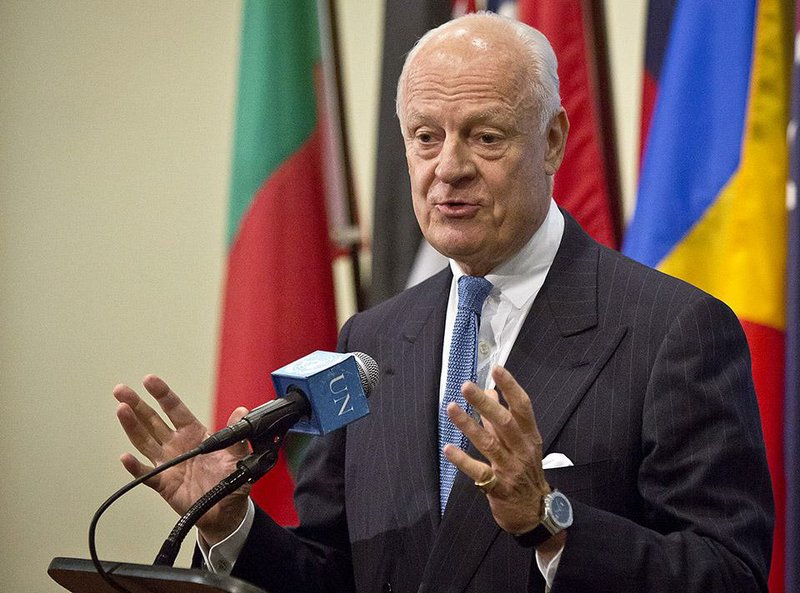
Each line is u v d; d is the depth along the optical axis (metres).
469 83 4.26
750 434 4.07
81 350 10.14
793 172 6.38
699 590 3.69
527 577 3.98
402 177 7.41
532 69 4.34
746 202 6.63
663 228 6.75
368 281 8.92
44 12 10.31
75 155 10.22
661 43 7.52
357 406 3.91
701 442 3.99
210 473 4.03
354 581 4.76
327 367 3.86
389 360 4.75
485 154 4.29
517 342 4.41
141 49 10.09
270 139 7.73
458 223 4.33
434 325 4.72
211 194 9.88
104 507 3.40
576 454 4.11
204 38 9.95
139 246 10.05
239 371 7.62
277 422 3.76
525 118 4.30
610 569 3.69
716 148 6.73
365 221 9.35
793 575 6.25
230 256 7.77
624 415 4.12
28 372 10.25
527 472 3.54
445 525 4.12
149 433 4.01
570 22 7.29
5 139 10.34
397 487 4.42
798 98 6.39
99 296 10.12
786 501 6.46
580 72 7.26
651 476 4.02
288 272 7.63
